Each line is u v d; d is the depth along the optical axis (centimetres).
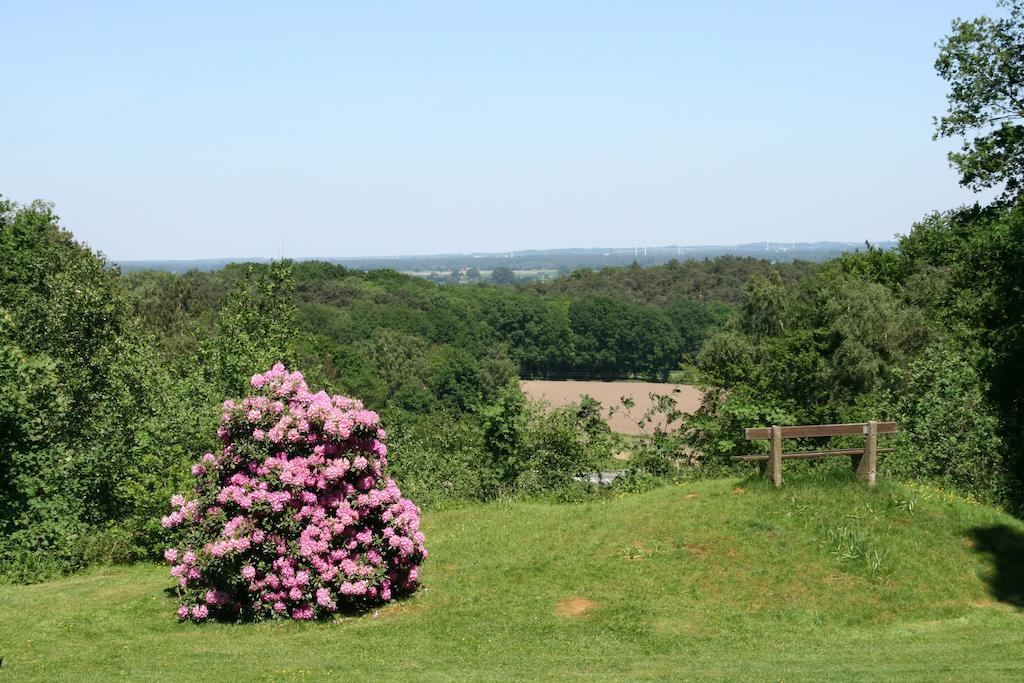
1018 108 2773
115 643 926
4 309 1925
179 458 1582
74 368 1908
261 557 998
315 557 987
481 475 1747
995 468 1636
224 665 844
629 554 1106
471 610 998
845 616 960
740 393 1912
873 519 1139
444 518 1454
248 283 2542
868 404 2038
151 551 1440
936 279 4084
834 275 4725
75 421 1733
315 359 5466
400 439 1927
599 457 1814
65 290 2122
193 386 1931
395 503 1048
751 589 1011
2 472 1464
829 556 1065
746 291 4972
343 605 1026
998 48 2772
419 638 927
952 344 2342
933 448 1703
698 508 1211
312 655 877
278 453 1013
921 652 867
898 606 979
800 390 2214
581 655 875
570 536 1207
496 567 1122
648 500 1333
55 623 1000
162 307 5994
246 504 980
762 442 1709
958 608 980
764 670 816
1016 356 1658
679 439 1812
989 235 2197
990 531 1133
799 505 1173
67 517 1452
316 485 1010
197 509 1015
